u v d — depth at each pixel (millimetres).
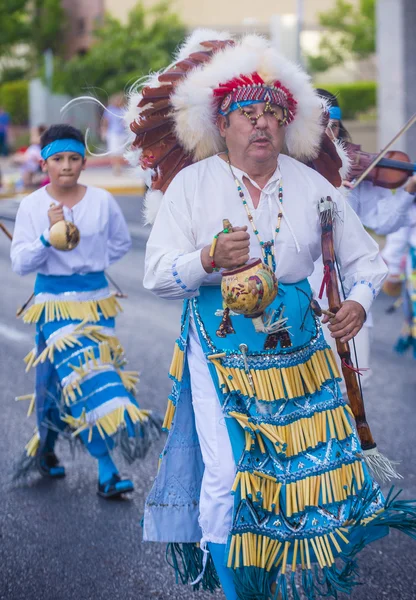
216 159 3977
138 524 5391
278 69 3850
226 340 3865
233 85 3852
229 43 4156
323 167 4297
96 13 40625
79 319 5816
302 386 3896
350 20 34938
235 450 3768
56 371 5957
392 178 5715
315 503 3762
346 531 3736
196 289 3818
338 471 3824
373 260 4043
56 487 6020
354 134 22359
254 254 3902
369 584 4613
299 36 16922
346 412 3961
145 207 4316
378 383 8211
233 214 3891
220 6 37750
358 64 34938
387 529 3850
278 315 3875
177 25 35969
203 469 4141
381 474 4070
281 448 3740
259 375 3824
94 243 5855
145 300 11898
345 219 4035
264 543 3734
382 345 9633
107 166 31219
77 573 4797
